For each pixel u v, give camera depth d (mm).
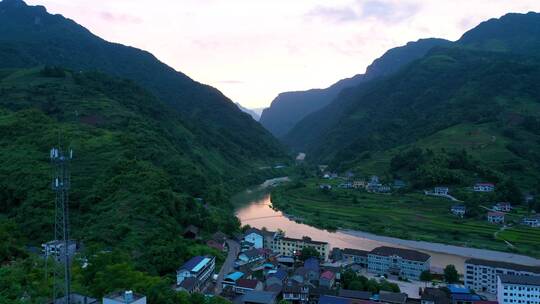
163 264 117688
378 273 133750
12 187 154500
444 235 182625
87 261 105875
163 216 147125
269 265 130375
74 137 193000
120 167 171375
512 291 105000
